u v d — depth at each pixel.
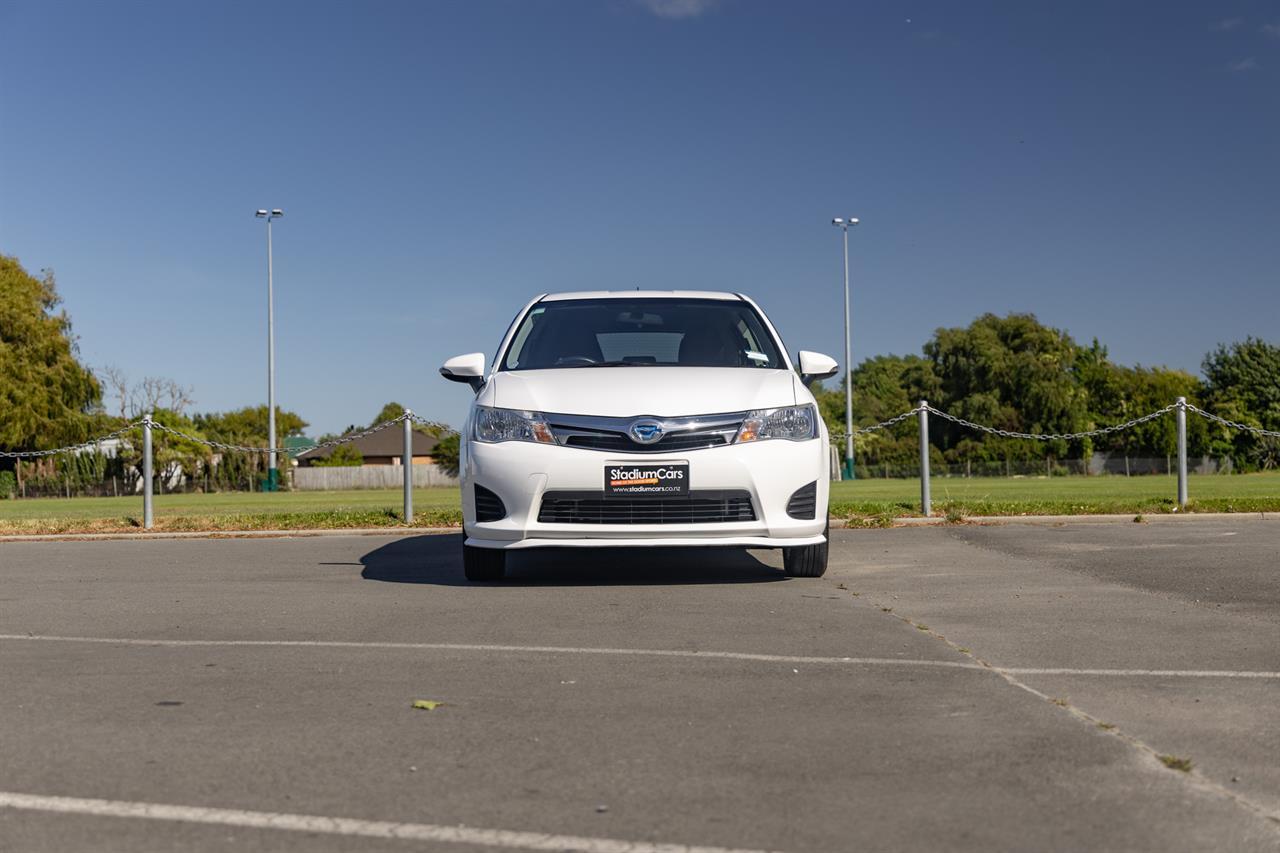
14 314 47.19
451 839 2.55
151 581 7.38
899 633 5.05
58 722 3.59
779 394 6.77
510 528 6.51
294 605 6.17
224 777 3.01
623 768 3.07
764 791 2.86
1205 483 27.14
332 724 3.55
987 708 3.66
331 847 2.51
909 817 2.66
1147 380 68.56
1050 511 11.17
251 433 67.62
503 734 3.42
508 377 7.09
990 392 66.44
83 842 2.55
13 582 7.42
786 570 7.04
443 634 5.16
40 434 46.25
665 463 6.44
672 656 4.57
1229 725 3.43
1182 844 2.47
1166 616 5.48
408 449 11.30
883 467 60.66
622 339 7.62
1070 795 2.80
